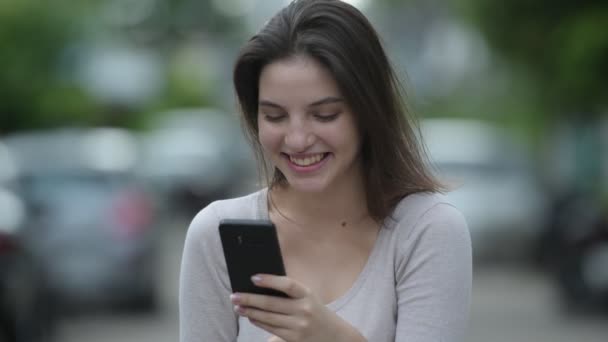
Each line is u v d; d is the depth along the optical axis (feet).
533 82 62.49
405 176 11.28
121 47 117.39
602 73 51.34
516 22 58.44
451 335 10.87
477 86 103.30
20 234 34.47
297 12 10.54
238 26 221.66
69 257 41.34
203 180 100.63
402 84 11.35
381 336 10.93
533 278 55.21
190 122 120.47
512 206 56.70
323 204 11.23
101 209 41.91
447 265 10.94
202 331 11.28
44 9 83.61
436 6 114.62
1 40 81.61
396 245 11.12
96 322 42.42
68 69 88.43
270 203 11.50
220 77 192.95
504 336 38.73
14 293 33.09
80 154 44.68
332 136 10.61
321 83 10.45
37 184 42.27
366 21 10.64
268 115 10.73
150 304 44.37
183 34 219.82
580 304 45.29
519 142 80.89
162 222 55.36
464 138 62.08
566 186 62.49
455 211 11.17
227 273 11.21
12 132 82.94
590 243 45.21
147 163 100.53
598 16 52.16
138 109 121.29
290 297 10.14
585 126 70.59
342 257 11.23
